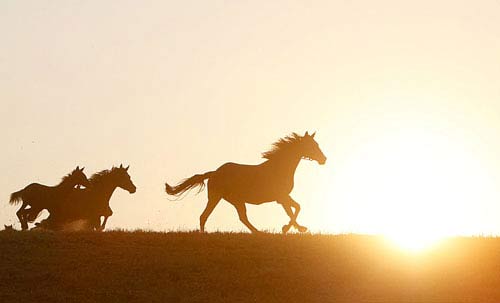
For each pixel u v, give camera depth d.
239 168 37.25
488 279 31.25
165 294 29.78
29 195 40.31
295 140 37.59
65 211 40.34
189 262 32.47
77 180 40.78
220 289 30.28
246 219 37.12
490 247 35.75
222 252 33.62
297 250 34.06
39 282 30.83
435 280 31.19
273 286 30.47
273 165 37.25
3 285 30.55
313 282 30.86
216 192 37.22
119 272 31.66
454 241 37.16
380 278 31.41
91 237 35.06
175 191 37.50
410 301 29.12
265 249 34.09
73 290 30.16
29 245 34.16
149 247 34.28
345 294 29.80
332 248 34.62
